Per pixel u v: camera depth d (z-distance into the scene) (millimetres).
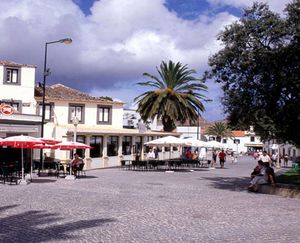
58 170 27594
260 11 18953
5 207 13602
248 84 19000
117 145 43031
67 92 44312
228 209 14164
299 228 11008
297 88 17938
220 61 19469
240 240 9477
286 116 18156
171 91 43875
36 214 12359
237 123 19906
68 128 36188
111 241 9141
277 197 18078
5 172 22219
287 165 57406
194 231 10422
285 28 17922
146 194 17953
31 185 21312
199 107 45031
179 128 70312
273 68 18359
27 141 22125
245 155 110000
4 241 8883
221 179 27469
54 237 9375
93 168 37906
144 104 44344
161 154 53844
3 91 37062
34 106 38406
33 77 38406
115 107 44844
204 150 62375
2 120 31156
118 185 21766
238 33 18859
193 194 18375
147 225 11078
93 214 12570
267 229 10812
